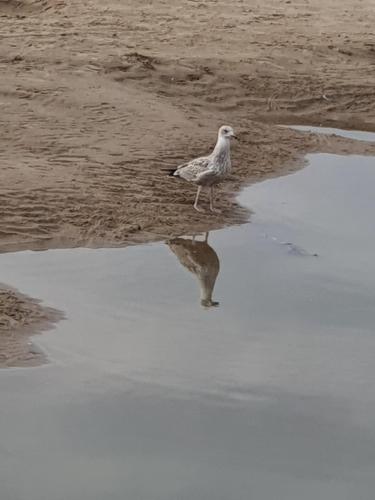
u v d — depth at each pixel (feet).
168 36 71.15
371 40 74.69
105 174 45.60
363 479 25.66
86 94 56.65
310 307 35.22
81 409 27.89
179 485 25.03
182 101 61.26
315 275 38.06
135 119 54.03
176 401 28.60
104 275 36.63
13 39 66.44
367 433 27.66
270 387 29.63
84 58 63.52
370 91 65.67
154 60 65.26
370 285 37.37
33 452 25.95
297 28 76.13
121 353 30.91
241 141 54.03
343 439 27.30
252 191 47.50
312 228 43.19
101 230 40.45
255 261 39.11
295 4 83.15
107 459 25.89
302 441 27.12
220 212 43.75
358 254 40.45
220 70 65.57
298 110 63.41
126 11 76.74
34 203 41.42
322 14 80.84
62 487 24.68
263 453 26.50
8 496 24.27
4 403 27.91
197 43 70.23
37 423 27.14
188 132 53.21
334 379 30.32
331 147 55.93
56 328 32.17
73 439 26.58
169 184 45.70
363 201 47.29
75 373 29.58
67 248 38.83
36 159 46.68
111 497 24.44
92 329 32.32
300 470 25.89
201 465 25.86
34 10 76.54
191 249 39.78
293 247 40.63
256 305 35.12
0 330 31.55
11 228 39.50
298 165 52.19
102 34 69.97
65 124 51.88
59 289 35.14
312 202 46.62
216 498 24.62
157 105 57.57
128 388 29.04
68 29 70.38
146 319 33.42
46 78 58.39
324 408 28.73
